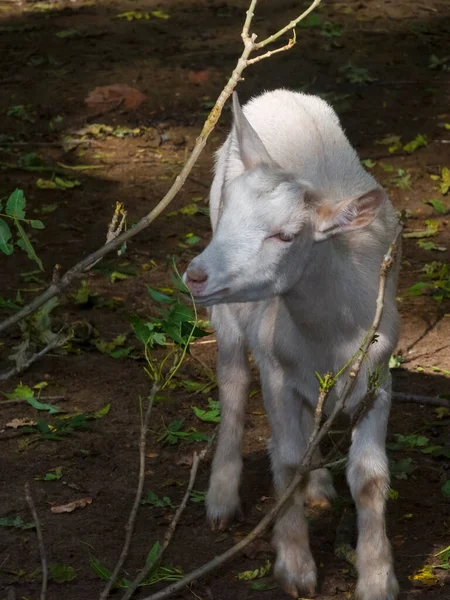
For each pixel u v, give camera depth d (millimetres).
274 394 5918
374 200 5328
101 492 6762
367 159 12250
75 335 8727
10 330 8852
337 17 17266
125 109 13734
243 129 5719
